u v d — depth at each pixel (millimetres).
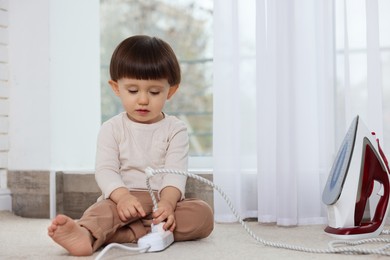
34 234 1517
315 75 1658
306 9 1660
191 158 2037
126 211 1258
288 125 1608
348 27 1627
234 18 1689
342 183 1398
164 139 1455
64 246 1156
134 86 1355
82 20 2076
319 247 1267
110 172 1387
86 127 2088
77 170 1976
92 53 2123
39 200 1905
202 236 1367
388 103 1604
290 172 1604
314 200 1652
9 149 1965
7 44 1961
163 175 1439
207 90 2393
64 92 1983
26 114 1943
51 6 1928
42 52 1926
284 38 1623
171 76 1382
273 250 1227
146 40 1396
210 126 2422
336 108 1647
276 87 1625
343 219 1397
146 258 1132
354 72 1636
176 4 2383
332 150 1641
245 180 1731
